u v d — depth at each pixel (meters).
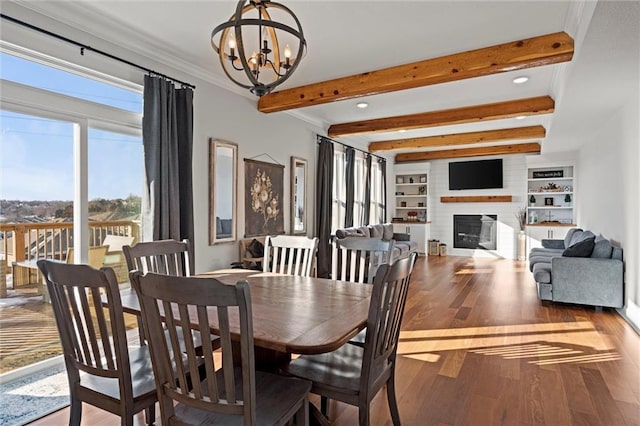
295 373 1.80
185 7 2.68
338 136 6.47
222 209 4.20
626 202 4.14
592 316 4.14
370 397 1.67
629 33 2.44
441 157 9.16
